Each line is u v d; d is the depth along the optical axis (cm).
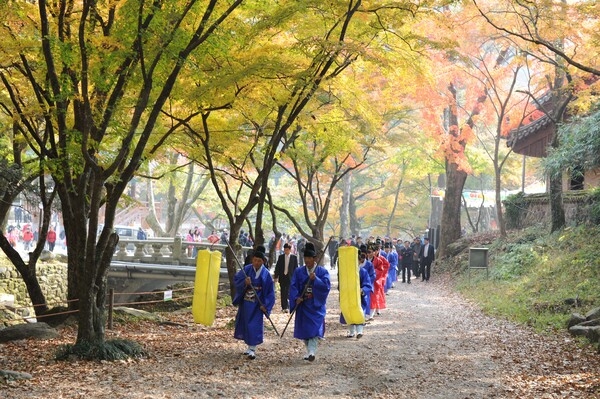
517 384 928
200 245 2867
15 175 1619
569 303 1623
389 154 4419
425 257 3050
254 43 1388
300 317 1114
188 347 1224
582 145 1870
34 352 1146
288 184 5122
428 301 2172
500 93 3036
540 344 1263
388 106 2164
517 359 1112
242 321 1121
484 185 5753
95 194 1081
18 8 1123
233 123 1672
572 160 1945
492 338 1356
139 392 844
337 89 1625
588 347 1191
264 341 1309
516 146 3086
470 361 1107
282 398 841
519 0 1641
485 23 2270
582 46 1872
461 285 2556
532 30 2222
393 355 1164
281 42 1465
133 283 2750
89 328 1095
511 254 2508
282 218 4378
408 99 2708
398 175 4994
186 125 1475
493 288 2220
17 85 1412
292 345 1267
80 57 1109
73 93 1070
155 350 1180
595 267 1855
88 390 848
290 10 1210
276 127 1513
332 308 1967
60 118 1114
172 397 823
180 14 1123
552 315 1561
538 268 2184
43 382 891
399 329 1503
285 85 1400
